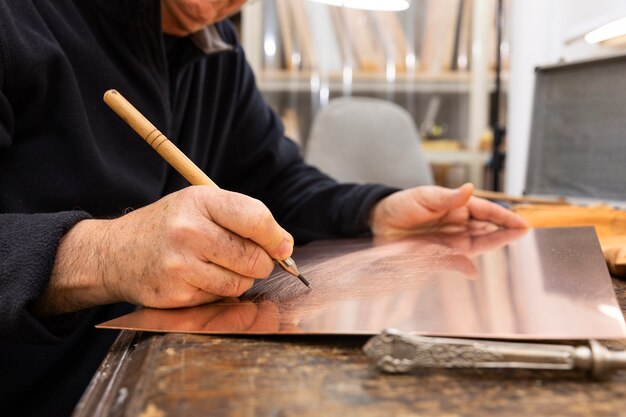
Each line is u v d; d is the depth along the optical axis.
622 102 1.16
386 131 2.08
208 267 0.49
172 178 0.95
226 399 0.30
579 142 1.25
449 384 0.32
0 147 0.70
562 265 0.58
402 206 0.93
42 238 0.52
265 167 1.20
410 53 2.63
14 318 0.49
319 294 0.51
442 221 0.94
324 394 0.31
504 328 0.39
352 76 2.62
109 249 0.51
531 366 0.33
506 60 2.62
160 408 0.29
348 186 1.04
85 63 0.80
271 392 0.31
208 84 1.08
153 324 0.44
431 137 2.76
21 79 0.72
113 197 0.79
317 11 2.58
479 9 2.60
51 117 0.76
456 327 0.39
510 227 0.90
